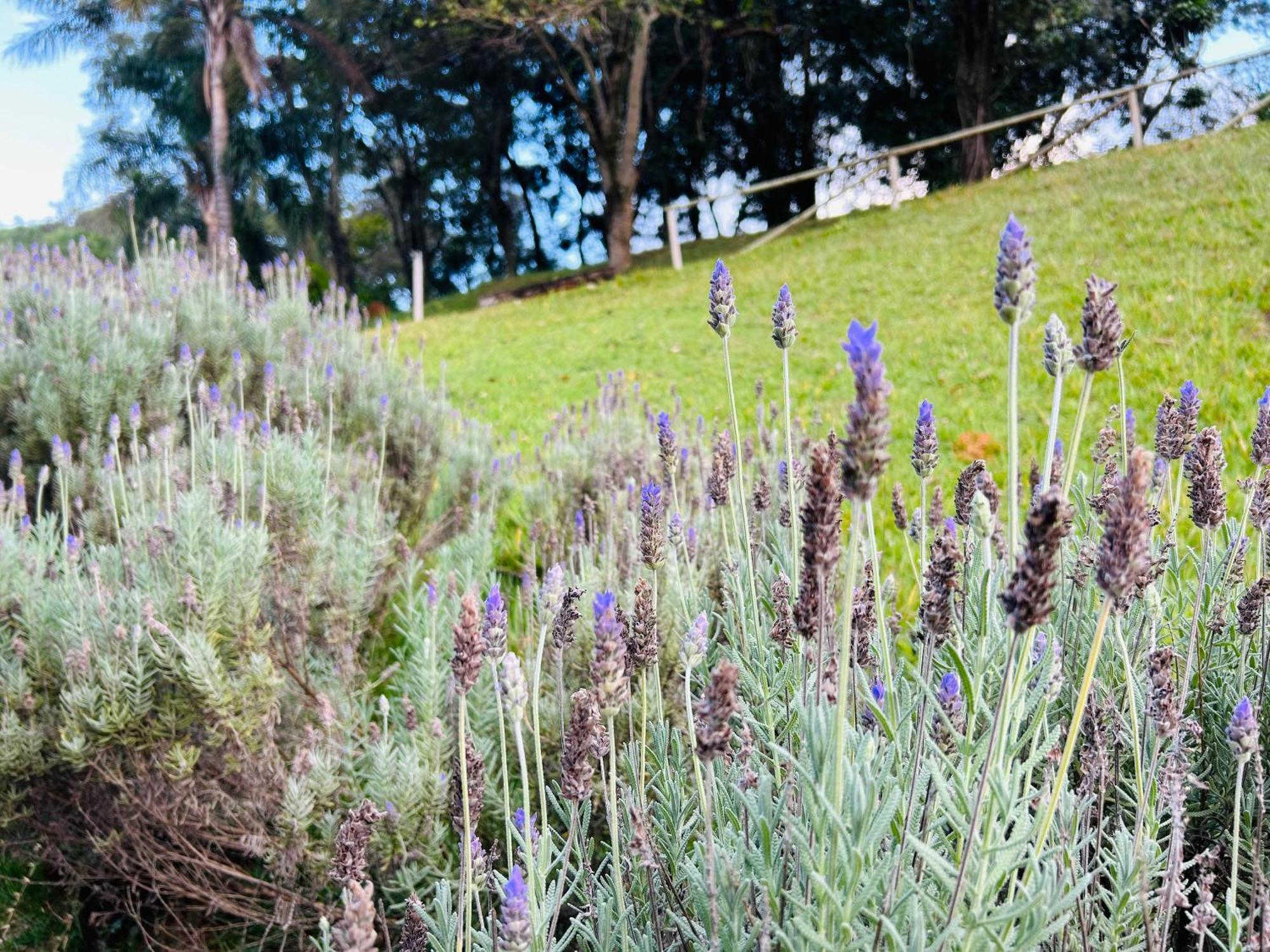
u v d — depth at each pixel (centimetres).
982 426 599
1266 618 215
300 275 721
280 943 271
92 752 258
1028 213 1247
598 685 145
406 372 610
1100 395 598
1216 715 221
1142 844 170
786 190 3011
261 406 529
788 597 195
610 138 2153
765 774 150
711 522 358
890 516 472
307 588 336
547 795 255
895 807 134
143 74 2598
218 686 250
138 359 470
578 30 2006
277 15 2406
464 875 145
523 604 340
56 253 697
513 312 1625
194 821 264
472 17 1952
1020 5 2012
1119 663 221
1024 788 172
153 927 288
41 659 275
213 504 320
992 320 851
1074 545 258
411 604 331
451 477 518
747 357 948
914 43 2444
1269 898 155
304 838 243
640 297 1491
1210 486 190
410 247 3428
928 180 2800
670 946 168
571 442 543
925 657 147
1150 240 946
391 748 271
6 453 447
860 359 115
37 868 303
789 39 2497
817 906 141
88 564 307
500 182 3183
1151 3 2295
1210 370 589
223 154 2089
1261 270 765
